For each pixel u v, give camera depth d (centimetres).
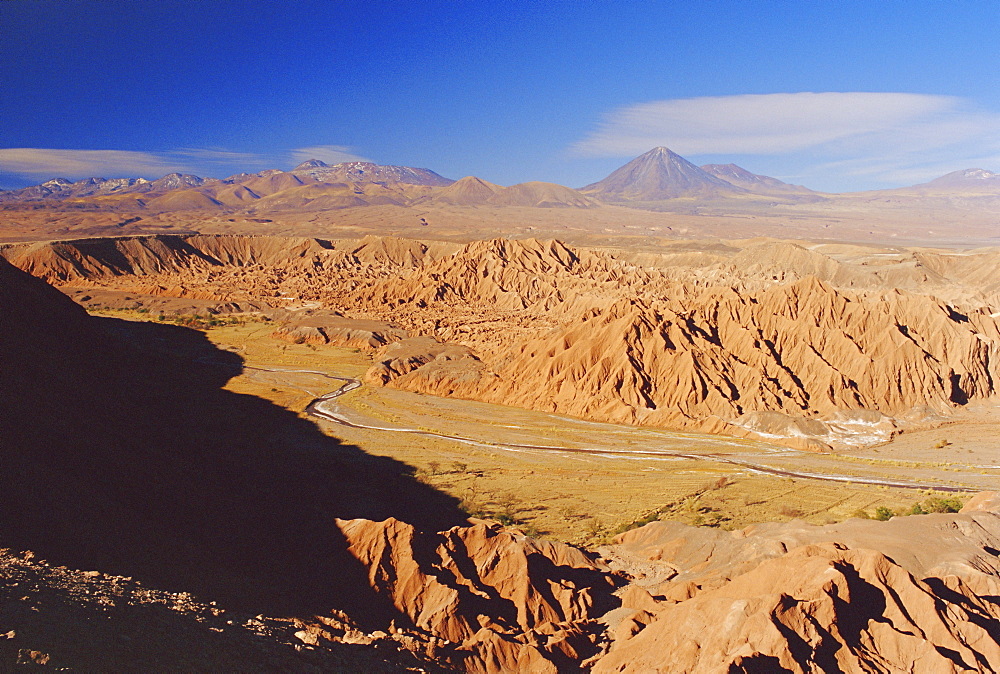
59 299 10225
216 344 15188
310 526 5525
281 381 12412
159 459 5966
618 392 10888
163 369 11825
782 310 12281
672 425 10300
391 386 12350
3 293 7906
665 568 5712
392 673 3416
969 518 5622
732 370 10988
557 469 8450
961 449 9375
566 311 17988
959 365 11475
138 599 3203
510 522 6750
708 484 7938
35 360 6656
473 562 5116
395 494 7331
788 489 7794
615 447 9344
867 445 9631
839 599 4078
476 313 19150
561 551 5503
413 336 15875
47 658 2269
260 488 6600
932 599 4178
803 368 11225
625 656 4144
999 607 4447
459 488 7719
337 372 13238
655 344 11225
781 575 4388
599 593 5166
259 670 2873
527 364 12119
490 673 4003
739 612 3944
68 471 4747
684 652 3872
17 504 3928
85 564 3672
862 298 12531
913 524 5519
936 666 3831
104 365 9038
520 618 4694
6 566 3098
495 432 9900
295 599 4350
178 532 4781
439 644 4031
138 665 2492
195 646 2847
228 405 10325
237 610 3741
